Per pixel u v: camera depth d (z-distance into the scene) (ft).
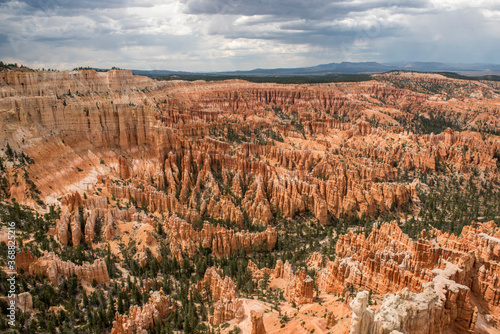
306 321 187.01
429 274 181.06
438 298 153.38
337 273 220.23
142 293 255.09
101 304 233.96
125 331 203.72
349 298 190.70
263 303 227.20
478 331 167.32
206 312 234.99
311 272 265.13
